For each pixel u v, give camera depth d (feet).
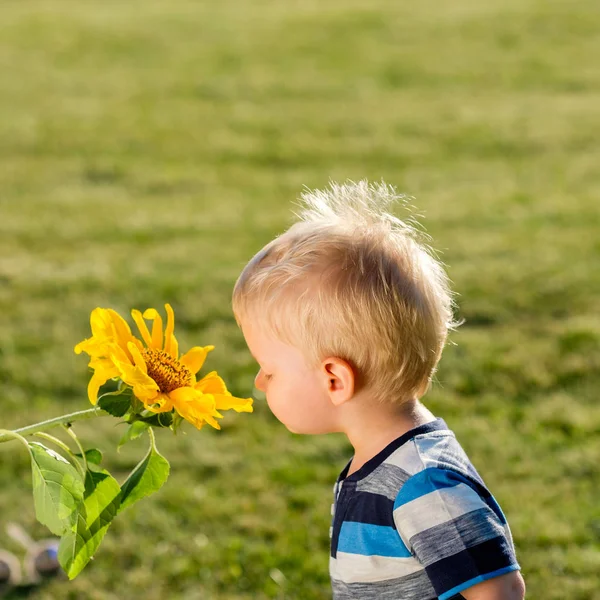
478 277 26.27
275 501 15.67
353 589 6.84
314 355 6.86
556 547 14.23
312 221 7.34
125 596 13.32
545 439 17.58
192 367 6.77
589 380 20.02
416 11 79.56
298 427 7.07
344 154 44.98
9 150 45.09
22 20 80.33
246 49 69.46
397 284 6.82
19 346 22.03
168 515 15.19
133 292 25.76
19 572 13.57
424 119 50.93
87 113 52.80
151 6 87.40
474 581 6.23
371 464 6.79
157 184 39.88
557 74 60.13
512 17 75.00
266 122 51.08
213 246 30.55
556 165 42.04
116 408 6.10
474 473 6.82
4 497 15.69
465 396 19.40
